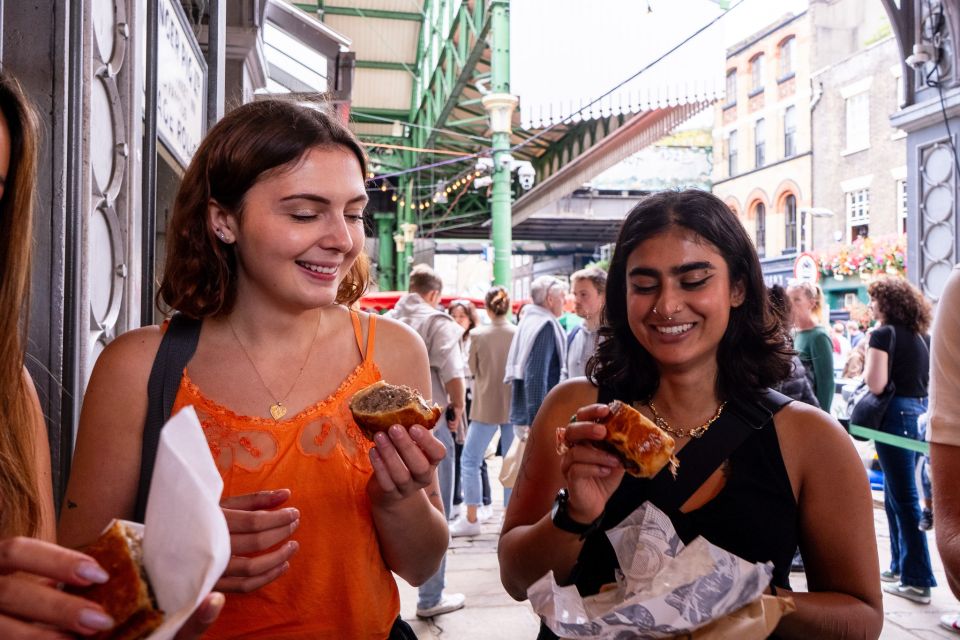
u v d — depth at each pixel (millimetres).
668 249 1399
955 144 4840
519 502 1588
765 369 1468
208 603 652
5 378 977
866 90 20156
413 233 27281
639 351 1561
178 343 1310
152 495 646
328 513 1247
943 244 4996
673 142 32094
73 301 1623
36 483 1012
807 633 1274
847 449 1402
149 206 2359
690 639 1034
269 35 6359
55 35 1584
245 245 1233
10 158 951
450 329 4395
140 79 2129
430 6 18578
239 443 1245
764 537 1356
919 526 3891
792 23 22938
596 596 1170
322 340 1387
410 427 1125
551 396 1643
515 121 17328
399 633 1375
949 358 1508
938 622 3588
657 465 1161
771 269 23547
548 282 5125
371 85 23516
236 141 1212
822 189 21828
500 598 3904
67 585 656
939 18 4875
